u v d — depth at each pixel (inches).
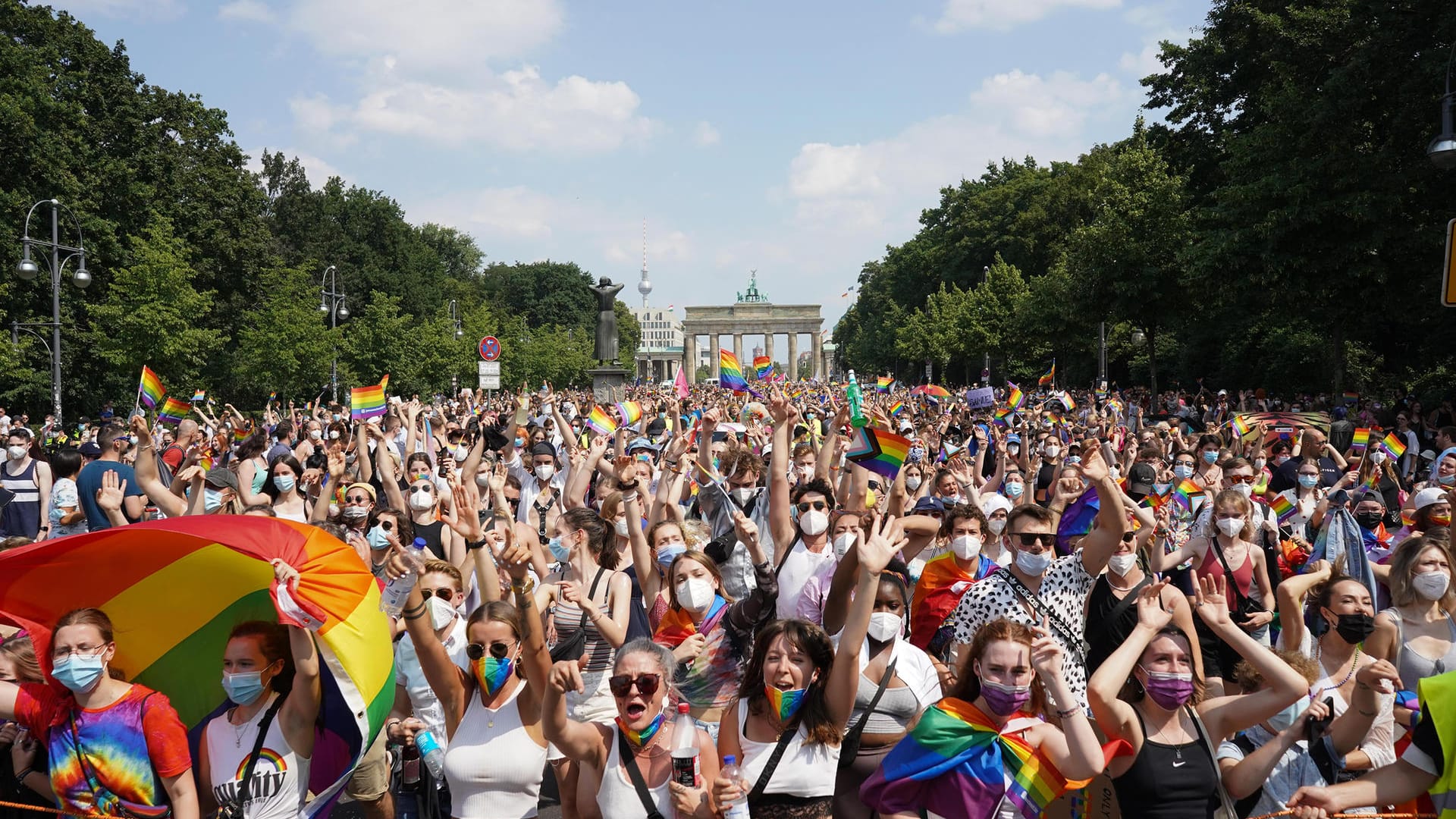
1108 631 244.1
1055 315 2000.5
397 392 2266.2
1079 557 251.0
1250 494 388.8
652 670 188.9
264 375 1863.9
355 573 201.2
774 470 284.0
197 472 381.4
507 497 480.7
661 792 190.2
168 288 1515.7
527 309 5580.7
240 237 2174.0
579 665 262.4
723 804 175.2
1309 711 189.2
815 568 259.6
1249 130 1503.4
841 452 538.6
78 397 1726.1
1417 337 1464.1
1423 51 996.6
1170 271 1414.9
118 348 1519.4
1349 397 1125.7
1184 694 179.9
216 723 199.3
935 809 177.2
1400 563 239.6
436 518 386.6
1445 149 555.5
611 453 533.0
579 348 3708.2
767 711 192.5
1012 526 242.2
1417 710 199.5
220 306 2101.4
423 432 668.1
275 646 196.9
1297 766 206.4
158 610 207.2
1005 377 2770.7
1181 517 421.1
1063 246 2479.1
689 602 231.0
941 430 812.6
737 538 304.5
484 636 207.5
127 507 429.4
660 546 284.5
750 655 233.6
